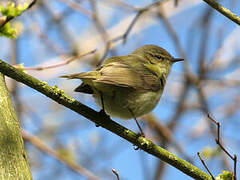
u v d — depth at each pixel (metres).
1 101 6.68
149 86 8.76
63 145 13.11
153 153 7.19
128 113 8.65
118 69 8.20
